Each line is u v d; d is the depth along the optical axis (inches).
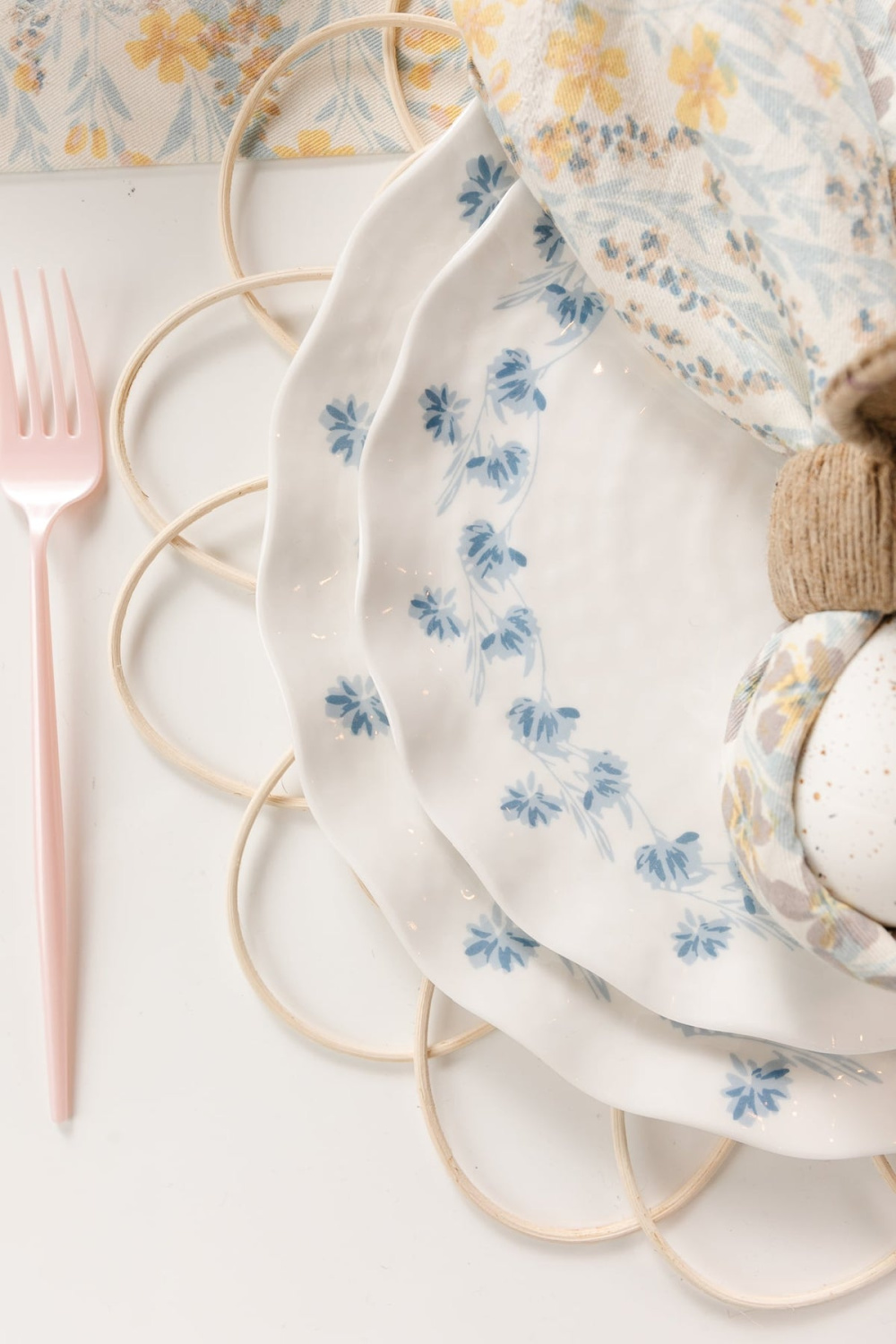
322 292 26.3
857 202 23.6
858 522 22.7
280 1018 26.0
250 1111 26.2
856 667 22.9
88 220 26.4
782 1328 25.9
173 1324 26.1
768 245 23.8
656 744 25.0
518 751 24.8
